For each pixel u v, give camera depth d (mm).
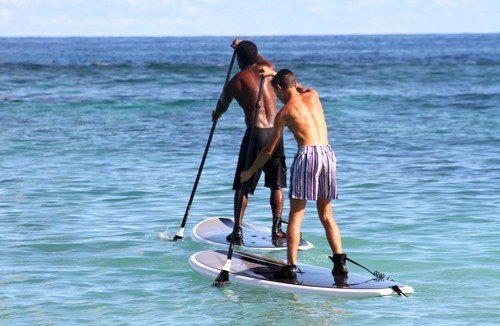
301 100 25422
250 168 26625
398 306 22719
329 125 74688
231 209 37000
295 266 25172
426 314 21875
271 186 31094
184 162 51625
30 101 98562
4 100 99750
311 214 35469
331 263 27812
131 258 28094
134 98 104812
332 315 22000
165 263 27562
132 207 37281
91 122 76938
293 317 21859
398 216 34844
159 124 75562
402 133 67750
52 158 53438
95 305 22703
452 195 39875
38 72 177750
